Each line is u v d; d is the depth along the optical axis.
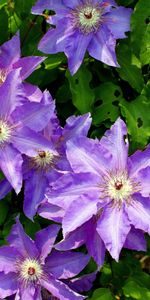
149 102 0.73
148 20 0.69
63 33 0.69
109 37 0.68
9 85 0.64
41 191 0.69
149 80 0.73
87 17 0.68
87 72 0.72
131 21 0.69
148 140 0.75
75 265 0.68
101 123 0.74
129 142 0.73
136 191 0.63
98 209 0.62
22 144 0.65
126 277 0.77
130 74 0.73
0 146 0.66
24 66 0.68
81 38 0.69
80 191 0.63
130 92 0.77
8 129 0.66
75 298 0.67
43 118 0.65
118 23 0.69
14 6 0.75
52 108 0.65
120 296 0.77
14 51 0.68
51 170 0.69
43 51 0.69
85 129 0.67
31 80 0.75
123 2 0.74
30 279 0.69
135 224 0.62
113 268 0.78
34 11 0.69
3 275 0.69
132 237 0.66
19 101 0.65
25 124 0.65
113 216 0.62
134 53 0.72
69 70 0.69
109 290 0.74
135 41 0.70
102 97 0.74
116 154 0.63
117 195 0.63
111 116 0.73
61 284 0.68
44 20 0.76
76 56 0.69
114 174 0.64
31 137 0.65
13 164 0.65
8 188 0.70
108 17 0.69
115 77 0.77
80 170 0.63
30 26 0.75
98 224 0.62
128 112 0.72
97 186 0.63
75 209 0.61
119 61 0.73
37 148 0.65
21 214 0.76
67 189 0.63
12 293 0.69
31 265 0.69
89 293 0.79
